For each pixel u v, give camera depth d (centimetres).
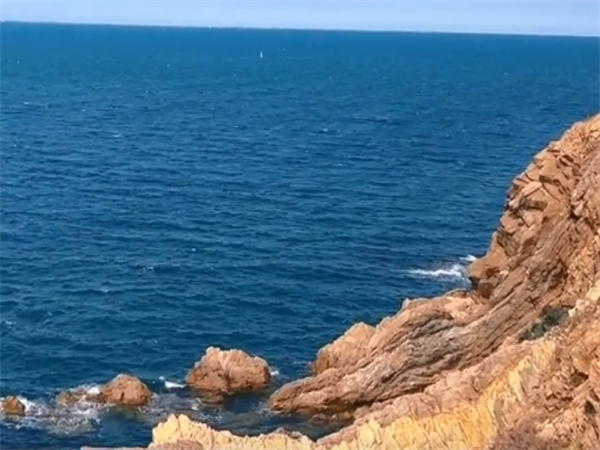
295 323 6438
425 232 8781
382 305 6831
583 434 2973
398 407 3897
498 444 3253
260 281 7250
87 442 4731
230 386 5238
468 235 8706
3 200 9869
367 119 18212
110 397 5103
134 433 4819
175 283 7175
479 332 4881
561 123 17412
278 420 4878
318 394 4897
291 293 6994
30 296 6831
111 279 7250
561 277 4706
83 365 5669
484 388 3809
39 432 4797
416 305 5475
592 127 4991
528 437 3145
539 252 4797
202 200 10119
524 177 5181
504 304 4888
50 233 8562
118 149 13700
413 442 3444
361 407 4850
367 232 8731
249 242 8356
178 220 9156
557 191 4978
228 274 7406
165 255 7912
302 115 18825
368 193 10575
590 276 4394
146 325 6322
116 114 18362
